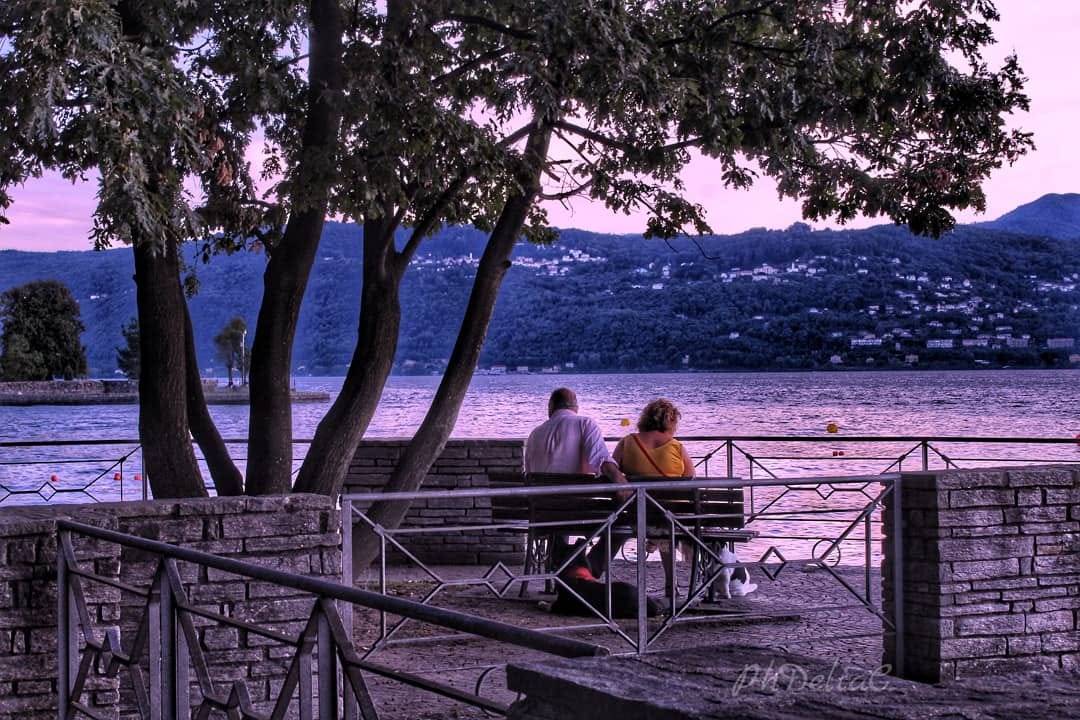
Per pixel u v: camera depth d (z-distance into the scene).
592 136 9.19
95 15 6.59
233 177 8.89
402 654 7.50
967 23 8.77
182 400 7.98
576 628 7.18
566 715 2.30
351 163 7.87
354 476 11.70
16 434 57.12
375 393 8.85
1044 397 87.69
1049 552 6.61
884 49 8.94
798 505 15.66
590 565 8.70
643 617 7.20
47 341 117.06
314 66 8.38
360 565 8.85
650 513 8.66
